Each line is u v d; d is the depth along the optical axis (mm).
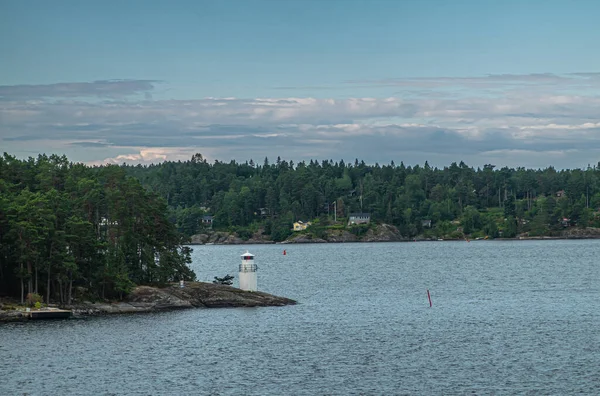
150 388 70562
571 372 75188
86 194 127062
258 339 93688
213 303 123250
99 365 79312
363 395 68125
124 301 119188
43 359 81812
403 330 100438
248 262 130625
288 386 71125
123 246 124125
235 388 70500
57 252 111938
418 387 70438
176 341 92062
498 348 87188
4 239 112688
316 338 94500
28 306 108875
